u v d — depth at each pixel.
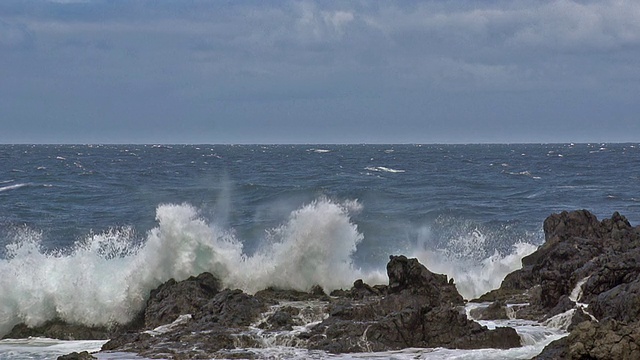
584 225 44.47
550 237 44.22
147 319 35.59
